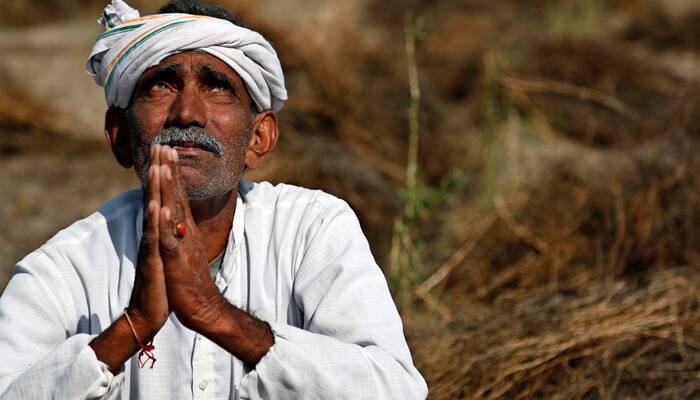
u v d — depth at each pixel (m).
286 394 4.12
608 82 20.33
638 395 8.13
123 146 4.97
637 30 26.58
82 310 4.71
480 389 8.35
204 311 4.00
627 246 11.27
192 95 4.59
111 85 4.75
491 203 13.25
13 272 4.81
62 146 18.62
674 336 8.60
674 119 14.10
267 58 4.80
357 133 15.75
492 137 16.16
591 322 8.88
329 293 4.52
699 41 25.64
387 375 4.27
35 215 14.99
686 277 9.55
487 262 11.77
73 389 4.00
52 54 24.36
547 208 12.38
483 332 9.09
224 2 20.39
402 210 13.54
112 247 4.80
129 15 4.78
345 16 18.94
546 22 25.52
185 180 4.49
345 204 4.93
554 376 8.43
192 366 4.51
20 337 4.51
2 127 18.81
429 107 16.66
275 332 4.15
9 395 4.13
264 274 4.73
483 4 25.69
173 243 3.92
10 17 28.94
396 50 18.12
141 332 4.02
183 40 4.58
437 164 15.73
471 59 21.39
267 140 5.08
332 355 4.18
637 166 12.43
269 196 4.96
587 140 18.05
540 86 18.77
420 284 11.02
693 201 11.44
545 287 10.91
